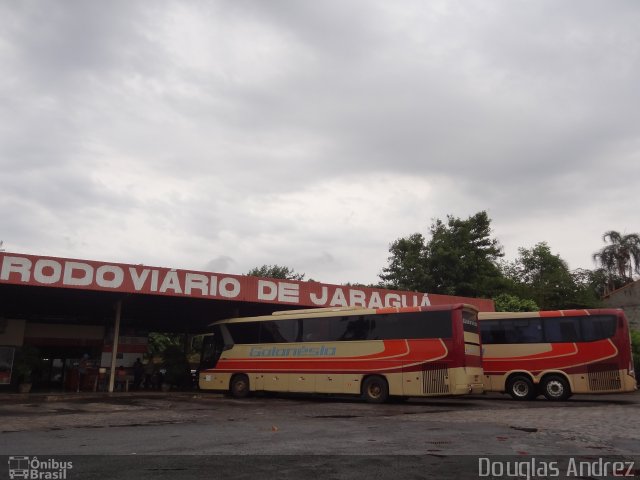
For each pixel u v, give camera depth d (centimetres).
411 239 4591
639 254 5344
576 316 2086
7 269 1936
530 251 5138
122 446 905
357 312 2031
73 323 2936
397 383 1881
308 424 1231
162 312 2964
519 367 2131
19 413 1434
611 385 1973
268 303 2442
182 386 2658
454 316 1847
